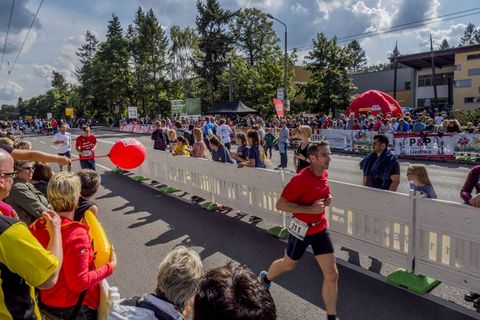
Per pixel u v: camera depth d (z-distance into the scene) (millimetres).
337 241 4961
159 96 52375
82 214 2943
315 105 36031
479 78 39250
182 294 1772
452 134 14031
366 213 4531
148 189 9414
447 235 3732
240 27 47688
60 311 2248
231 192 6926
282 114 22500
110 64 52719
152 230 6168
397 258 4230
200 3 44188
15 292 1678
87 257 2234
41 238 2297
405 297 3801
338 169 12750
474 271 3543
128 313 1738
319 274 4391
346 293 3906
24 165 3625
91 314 2469
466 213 3555
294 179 3312
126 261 4930
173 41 53188
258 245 5348
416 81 47656
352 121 18922
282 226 5805
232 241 5543
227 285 1292
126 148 3770
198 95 47625
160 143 11125
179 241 5617
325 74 35438
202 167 7762
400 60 43656
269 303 1275
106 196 8773
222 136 14898
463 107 40656
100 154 16719
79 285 2158
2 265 1649
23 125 44750
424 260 3969
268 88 38844
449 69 44688
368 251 4559
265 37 48250
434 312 3508
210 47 43594
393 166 4633
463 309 3549
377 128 16641
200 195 7938
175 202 7988
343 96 35406
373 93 24562
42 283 1743
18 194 3523
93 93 56812
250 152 6684
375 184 4801
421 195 3986
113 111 56469
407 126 15898
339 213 4895
